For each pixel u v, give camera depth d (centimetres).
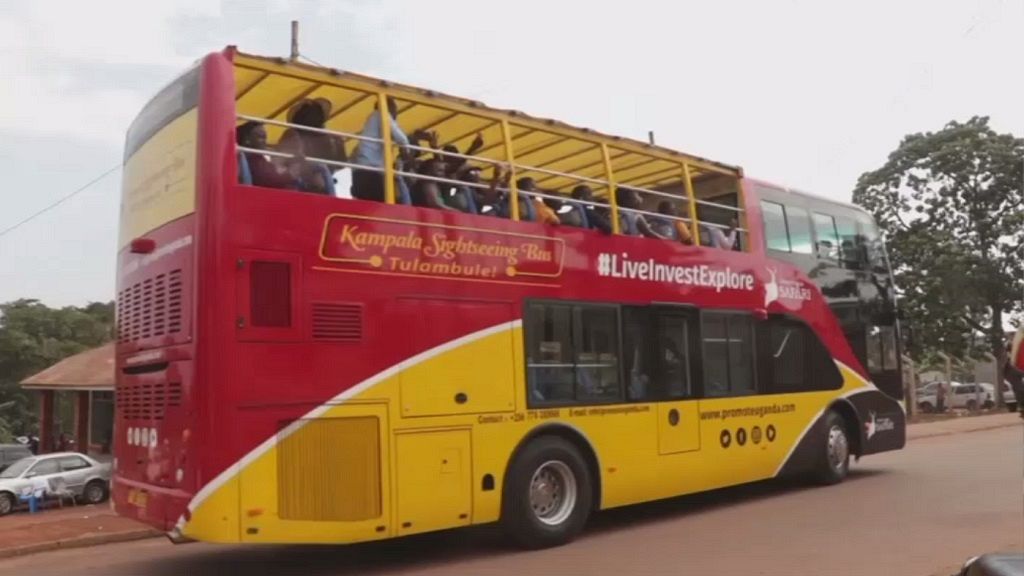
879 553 789
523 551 848
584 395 906
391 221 771
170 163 741
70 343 4453
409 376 764
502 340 838
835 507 1058
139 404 769
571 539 880
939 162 3397
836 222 1315
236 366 670
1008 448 1834
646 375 972
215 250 671
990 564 349
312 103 788
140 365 769
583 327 915
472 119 889
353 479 721
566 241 912
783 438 1148
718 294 1077
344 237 739
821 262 1264
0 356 4234
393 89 806
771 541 865
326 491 705
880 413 1330
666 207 1116
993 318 3459
